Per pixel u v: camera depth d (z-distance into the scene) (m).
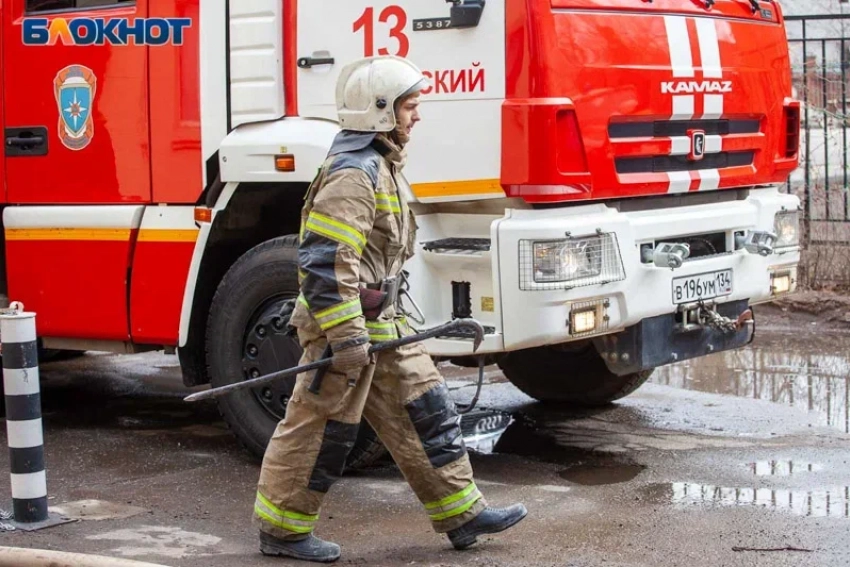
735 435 15.97
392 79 10.91
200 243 15.08
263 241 15.78
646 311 13.95
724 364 20.25
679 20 14.55
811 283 23.88
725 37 15.25
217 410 18.36
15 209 16.44
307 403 11.21
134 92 15.44
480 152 13.29
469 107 13.33
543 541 11.94
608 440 15.91
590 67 13.39
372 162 10.91
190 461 15.33
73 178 15.99
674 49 14.43
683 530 12.17
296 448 11.31
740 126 15.63
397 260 11.45
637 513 12.77
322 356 11.12
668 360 14.48
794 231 16.39
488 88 13.20
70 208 15.99
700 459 14.86
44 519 12.71
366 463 14.16
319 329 11.09
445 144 13.48
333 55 14.12
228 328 14.88
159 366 21.89
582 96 13.30
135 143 15.49
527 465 14.81
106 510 13.23
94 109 15.73
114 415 18.06
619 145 13.71
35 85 16.16
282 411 14.67
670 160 14.52
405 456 11.42
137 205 15.59
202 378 15.77
